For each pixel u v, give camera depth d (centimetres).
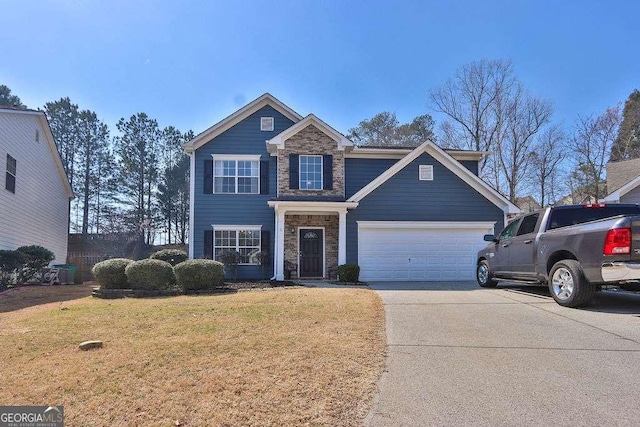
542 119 3428
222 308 835
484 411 394
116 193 4228
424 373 486
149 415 388
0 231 1625
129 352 554
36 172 2006
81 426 371
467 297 963
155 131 4369
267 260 1767
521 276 991
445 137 3656
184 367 497
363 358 533
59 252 2373
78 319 765
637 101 3441
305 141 1761
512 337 619
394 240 1672
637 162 2134
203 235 1784
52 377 474
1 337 645
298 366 499
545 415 383
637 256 716
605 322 689
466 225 1684
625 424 364
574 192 3378
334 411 397
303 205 1605
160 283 1233
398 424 374
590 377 464
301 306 838
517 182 3475
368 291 1088
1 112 1642
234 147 1834
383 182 1680
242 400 415
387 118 4300
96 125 4169
